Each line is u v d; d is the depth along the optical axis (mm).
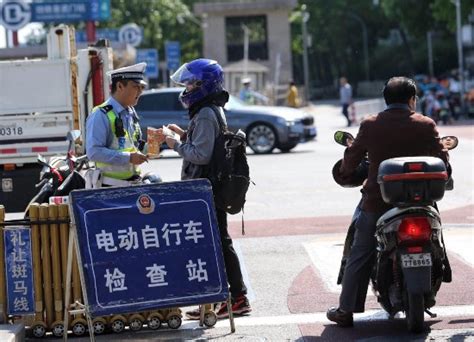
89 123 9164
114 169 9227
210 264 8508
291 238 13781
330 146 32406
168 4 77812
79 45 32969
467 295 9914
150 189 8484
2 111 16391
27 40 73062
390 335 8570
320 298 10133
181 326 9234
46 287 8852
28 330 8867
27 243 8805
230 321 8914
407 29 74312
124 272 8312
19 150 16422
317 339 8602
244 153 9273
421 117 8656
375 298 10000
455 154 26078
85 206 8320
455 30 58969
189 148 9109
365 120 8711
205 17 70000
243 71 57562
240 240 13742
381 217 8336
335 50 112250
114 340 8789
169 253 8430
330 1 108438
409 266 8086
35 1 47219
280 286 10773
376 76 110625
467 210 15805
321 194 18656
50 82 16422
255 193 19172
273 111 29375
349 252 8859
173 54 55156
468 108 50125
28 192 16500
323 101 97938
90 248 8273
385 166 8164
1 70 16375
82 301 8844
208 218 8562
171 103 29078
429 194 8086
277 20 69500
